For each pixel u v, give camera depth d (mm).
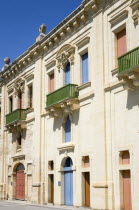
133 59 17828
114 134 19828
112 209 19266
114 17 20516
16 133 32594
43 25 29859
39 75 28984
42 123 28078
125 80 18391
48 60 28078
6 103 35812
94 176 21062
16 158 32156
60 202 24406
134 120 18438
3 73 36188
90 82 22328
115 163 19516
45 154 27156
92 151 21531
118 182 19141
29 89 31266
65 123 25109
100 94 21125
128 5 19594
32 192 28125
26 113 30844
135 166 18000
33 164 28625
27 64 31422
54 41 27109
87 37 22891
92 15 22734
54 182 25453
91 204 21000
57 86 26250
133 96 18656
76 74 24031
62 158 24656
